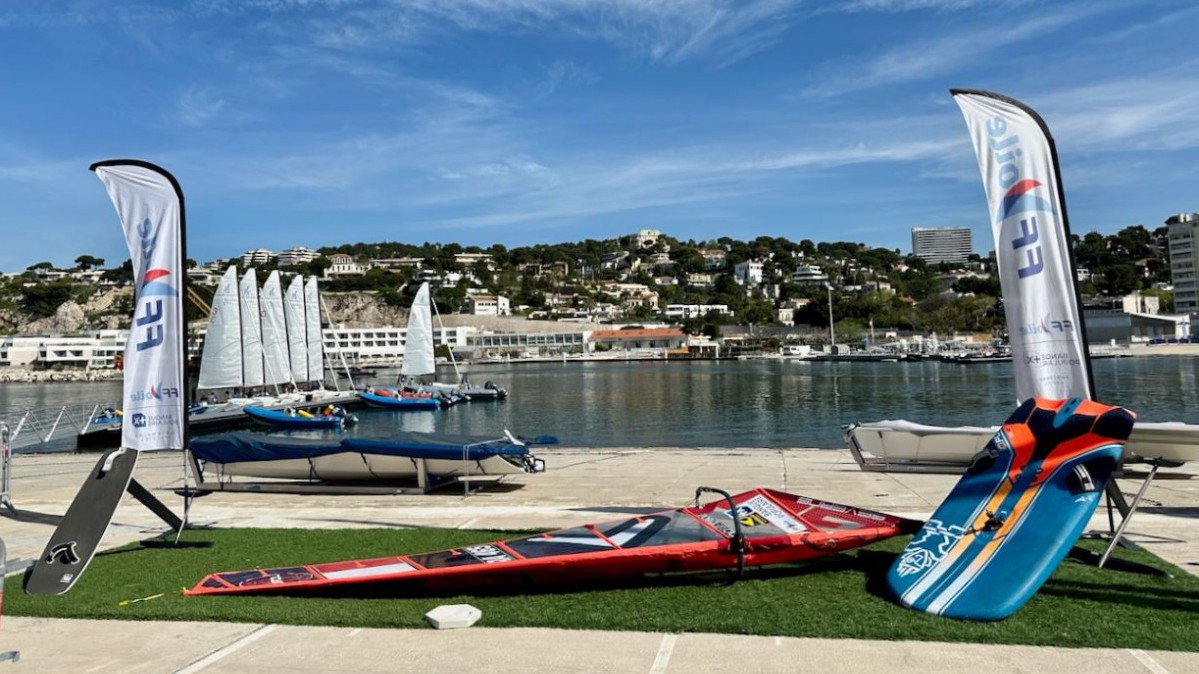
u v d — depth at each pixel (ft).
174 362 38.32
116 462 33.27
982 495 28.43
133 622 25.32
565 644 22.35
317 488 55.11
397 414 217.77
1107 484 30.40
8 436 42.04
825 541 29.68
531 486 56.34
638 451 84.33
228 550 36.35
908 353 526.57
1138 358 438.40
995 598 24.07
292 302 230.07
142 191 38.58
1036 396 31.35
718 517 32.04
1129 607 24.54
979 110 32.81
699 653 21.38
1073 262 31.37
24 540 40.42
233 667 21.16
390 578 27.81
